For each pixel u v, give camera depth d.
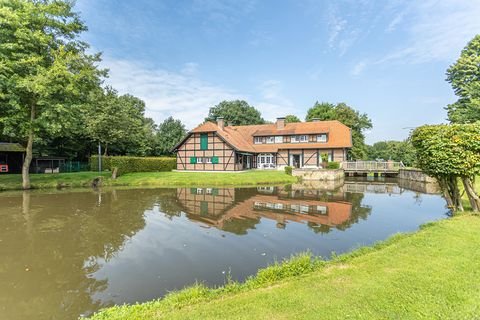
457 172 8.76
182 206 13.51
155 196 16.64
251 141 41.09
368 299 3.78
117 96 37.31
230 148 32.59
